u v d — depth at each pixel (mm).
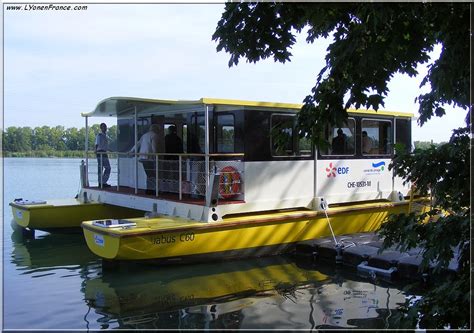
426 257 4586
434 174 4645
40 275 7695
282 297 6543
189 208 8688
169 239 7879
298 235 9344
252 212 9023
